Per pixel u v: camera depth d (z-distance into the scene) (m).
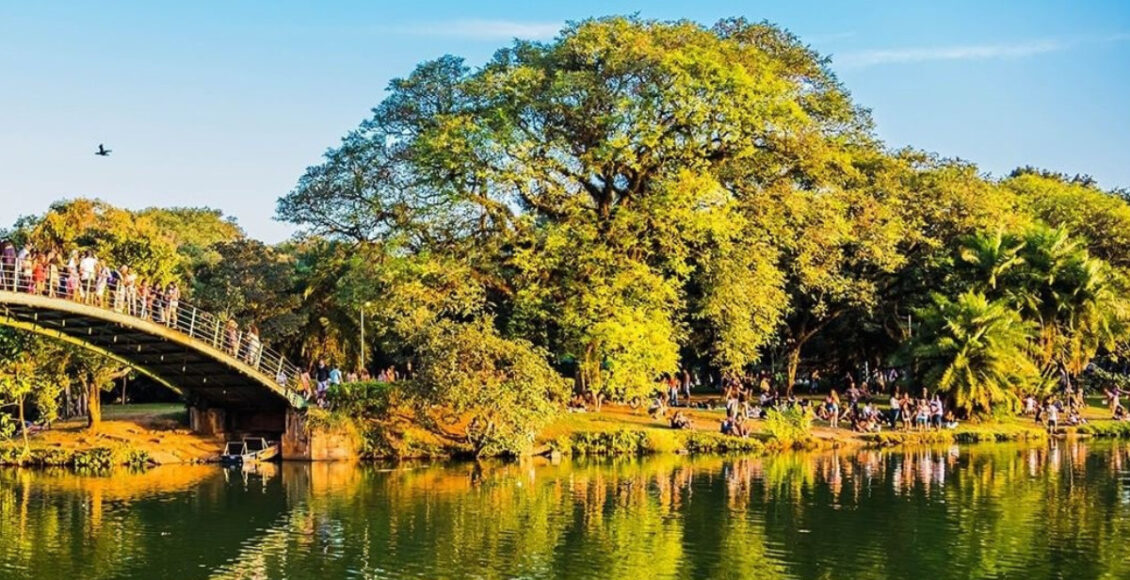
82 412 72.12
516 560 34.06
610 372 64.12
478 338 58.09
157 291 59.47
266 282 81.25
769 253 66.12
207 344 55.59
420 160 61.28
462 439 60.06
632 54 61.94
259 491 47.62
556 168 63.06
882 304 81.31
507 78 62.25
